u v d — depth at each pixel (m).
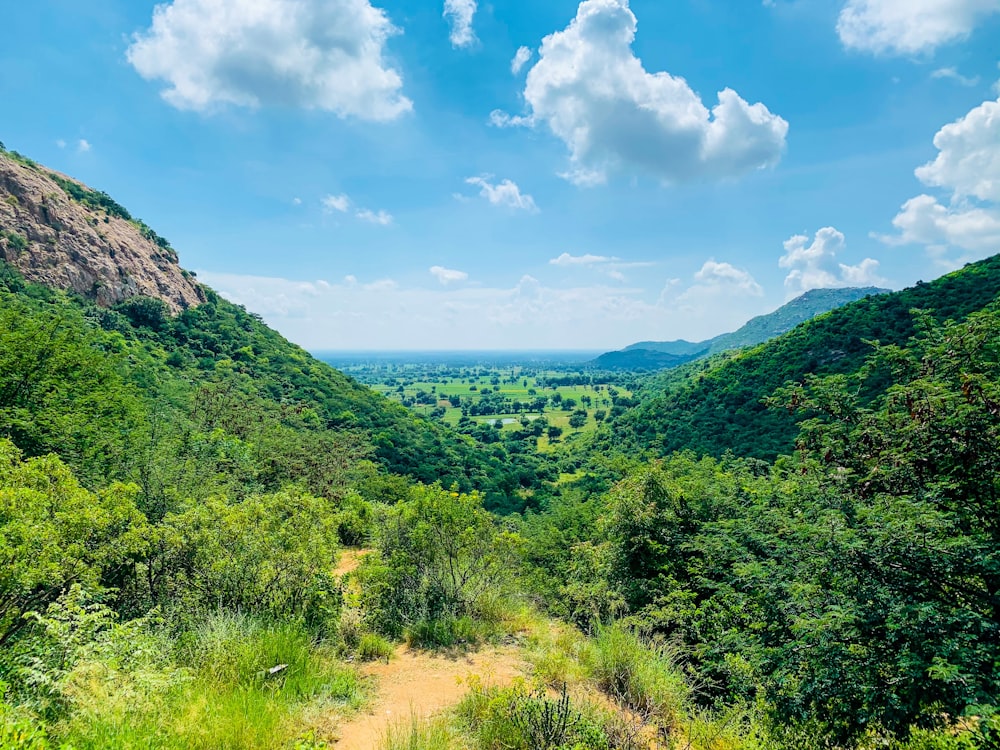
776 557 7.51
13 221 42.41
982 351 6.39
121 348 33.31
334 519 7.91
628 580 9.92
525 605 8.80
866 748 4.70
